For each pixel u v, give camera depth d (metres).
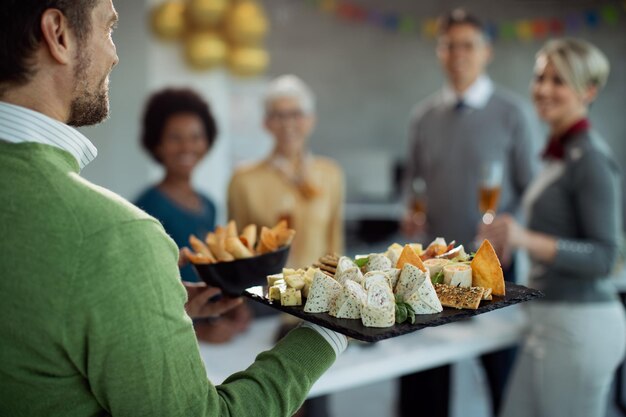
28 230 0.70
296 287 0.98
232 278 1.15
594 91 2.02
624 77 5.73
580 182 1.92
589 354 1.89
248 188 2.48
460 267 1.01
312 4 6.60
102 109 0.86
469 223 2.82
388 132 7.01
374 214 6.14
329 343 0.91
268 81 6.54
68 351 0.71
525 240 1.88
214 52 3.90
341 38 6.78
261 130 4.73
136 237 0.72
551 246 1.88
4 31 0.74
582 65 1.96
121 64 3.98
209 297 1.24
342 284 0.96
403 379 2.78
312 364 0.89
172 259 0.76
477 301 0.92
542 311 1.99
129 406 0.72
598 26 5.81
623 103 5.75
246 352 1.87
